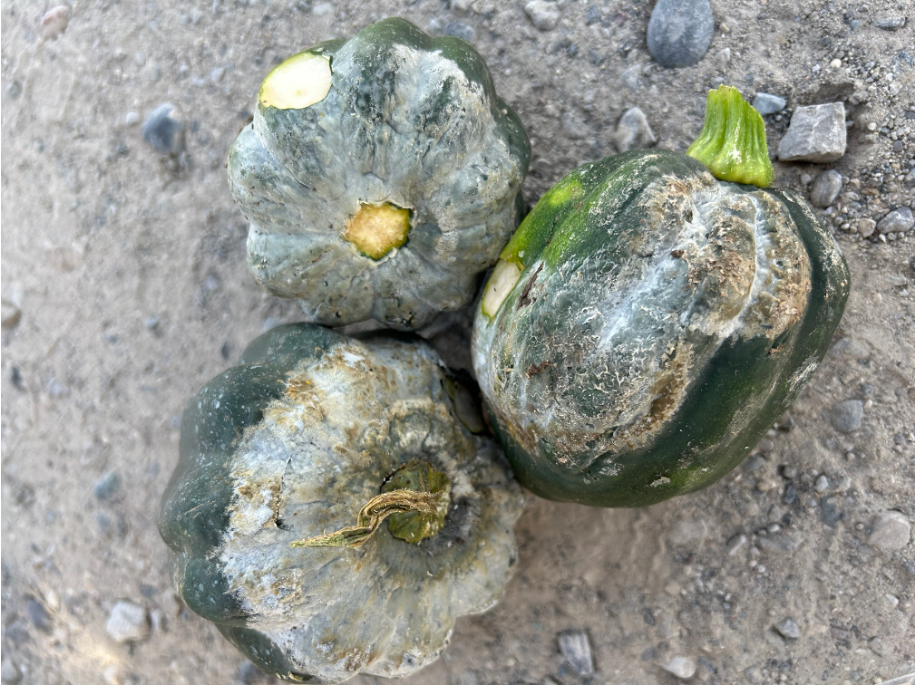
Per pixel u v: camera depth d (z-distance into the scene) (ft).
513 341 0.75
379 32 0.78
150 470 1.22
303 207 0.80
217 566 0.79
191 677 1.25
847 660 1.11
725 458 0.78
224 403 0.82
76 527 1.25
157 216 1.18
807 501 1.09
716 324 0.67
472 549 0.91
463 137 0.79
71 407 1.24
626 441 0.73
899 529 1.08
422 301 0.91
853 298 1.05
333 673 0.85
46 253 1.22
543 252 0.76
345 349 0.88
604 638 1.16
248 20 1.13
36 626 1.28
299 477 0.79
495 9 1.07
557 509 1.14
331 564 0.80
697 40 1.02
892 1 1.01
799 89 1.03
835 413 1.08
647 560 1.13
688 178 0.72
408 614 0.86
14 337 1.26
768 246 0.71
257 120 0.78
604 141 1.06
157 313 1.20
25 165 1.22
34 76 1.20
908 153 1.01
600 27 1.05
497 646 1.19
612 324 0.69
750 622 1.12
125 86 1.17
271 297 1.17
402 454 0.86
